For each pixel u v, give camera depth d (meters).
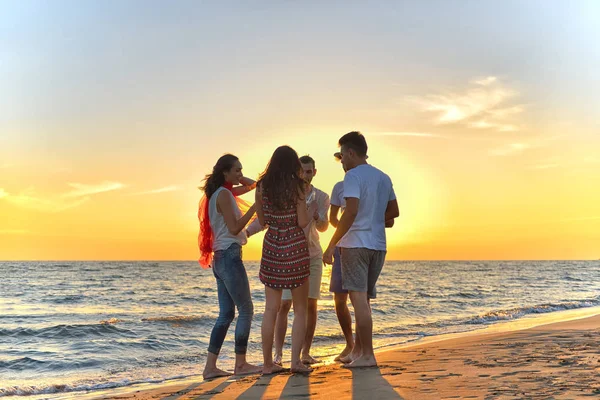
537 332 7.54
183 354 8.67
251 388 3.95
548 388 3.10
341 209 5.21
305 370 4.55
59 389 5.80
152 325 12.73
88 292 30.88
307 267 4.59
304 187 4.57
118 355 8.84
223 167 5.08
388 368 4.43
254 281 39.53
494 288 33.38
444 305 19.62
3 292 30.83
